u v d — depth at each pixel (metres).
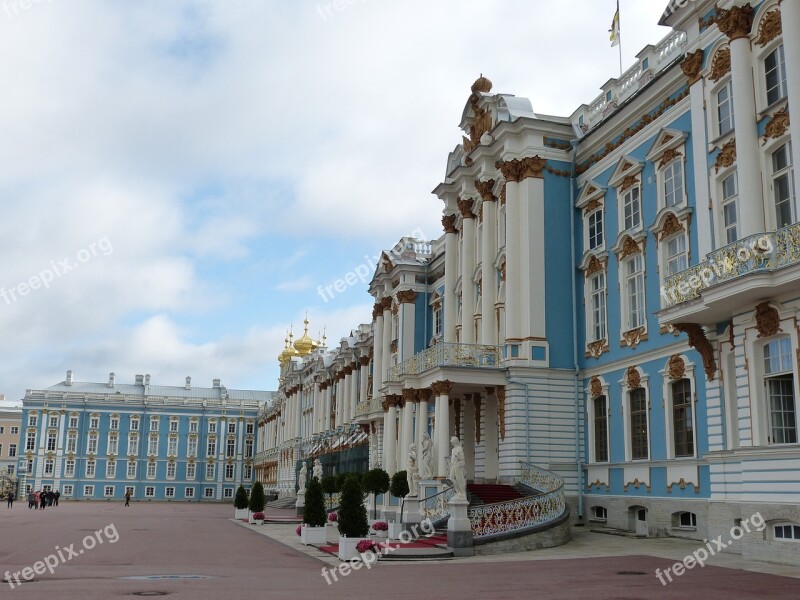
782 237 18.33
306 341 98.38
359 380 60.94
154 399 113.50
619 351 29.47
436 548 22.61
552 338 31.91
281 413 94.06
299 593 14.20
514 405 31.16
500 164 34.03
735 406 21.38
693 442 25.03
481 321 35.09
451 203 39.47
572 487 30.92
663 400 26.61
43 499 66.94
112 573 17.48
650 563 19.08
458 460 22.84
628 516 28.06
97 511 61.59
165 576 16.95
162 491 111.38
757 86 21.23
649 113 28.66
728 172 22.58
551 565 19.12
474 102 36.72
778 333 18.95
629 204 29.66
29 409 109.31
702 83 23.86
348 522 21.41
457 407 37.47
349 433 60.81
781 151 20.50
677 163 26.97
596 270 31.36
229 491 113.69
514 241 32.72
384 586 15.34
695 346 22.44
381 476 37.03
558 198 32.91
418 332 47.59
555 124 33.09
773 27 20.75
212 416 115.19
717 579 15.98
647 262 28.08
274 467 94.56
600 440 30.69
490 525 23.16
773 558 18.67
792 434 19.09
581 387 31.83
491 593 14.23
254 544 27.16
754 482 19.36
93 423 110.88
